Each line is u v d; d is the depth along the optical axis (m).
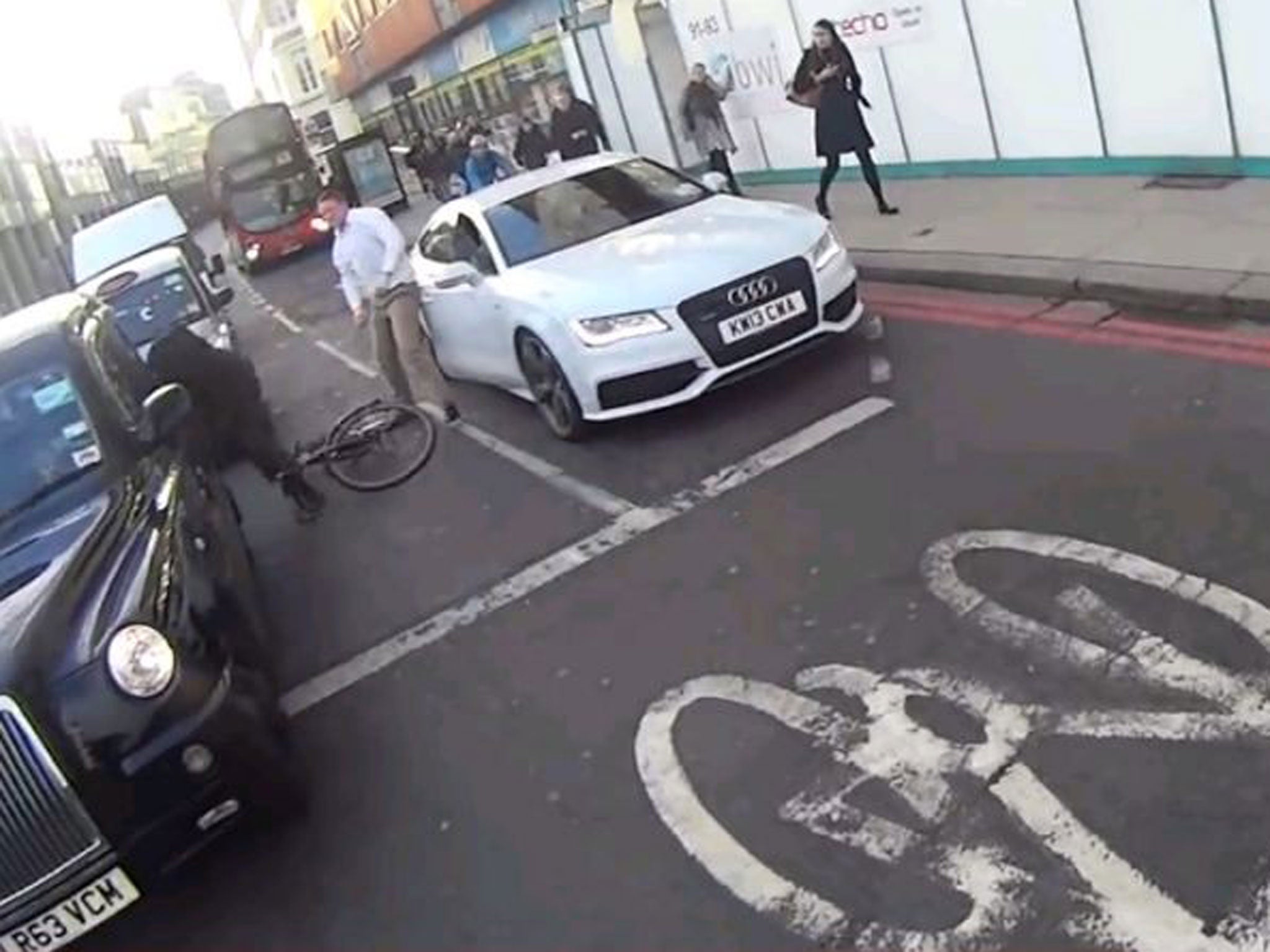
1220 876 2.87
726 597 4.85
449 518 6.69
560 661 4.78
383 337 8.34
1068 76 9.08
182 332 6.93
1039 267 7.45
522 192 7.97
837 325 6.80
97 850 3.49
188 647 3.75
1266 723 3.31
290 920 3.76
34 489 4.68
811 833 3.43
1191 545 4.20
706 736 3.99
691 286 6.44
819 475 5.68
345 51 52.59
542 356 7.03
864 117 11.48
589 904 3.42
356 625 5.71
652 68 14.89
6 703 3.37
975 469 5.25
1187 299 6.34
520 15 29.08
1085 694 3.63
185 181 85.56
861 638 4.27
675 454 6.50
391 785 4.28
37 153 55.03
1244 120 7.84
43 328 5.39
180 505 4.71
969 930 2.95
